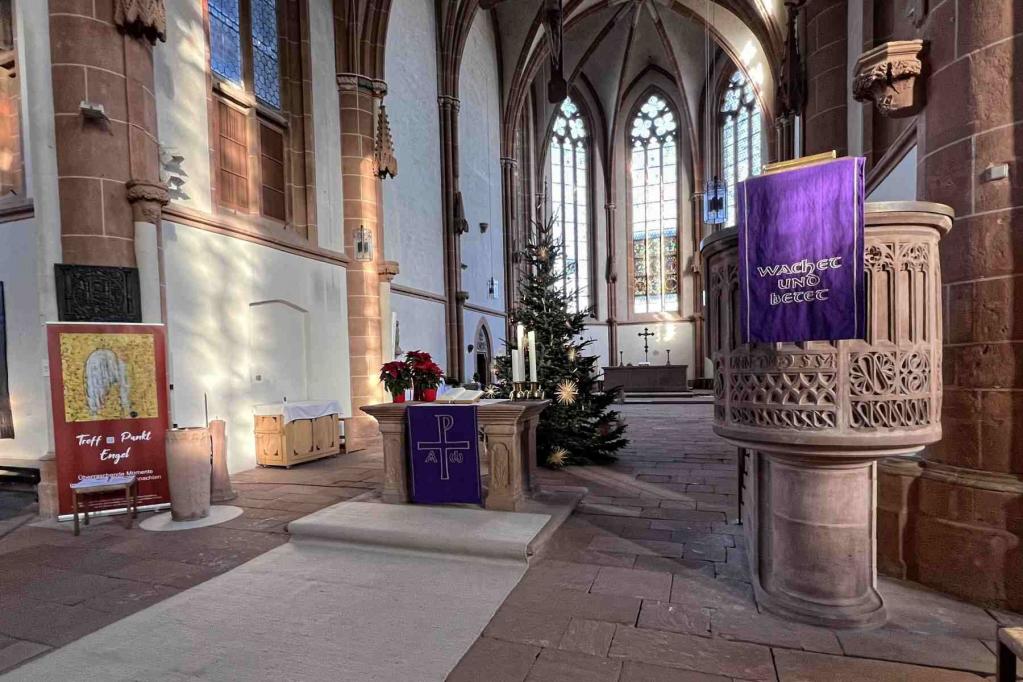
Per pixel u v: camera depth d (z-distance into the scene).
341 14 9.92
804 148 9.43
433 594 3.53
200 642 2.98
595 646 2.87
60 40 5.54
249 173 8.18
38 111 5.54
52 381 5.31
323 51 9.64
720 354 3.35
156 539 4.72
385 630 3.07
